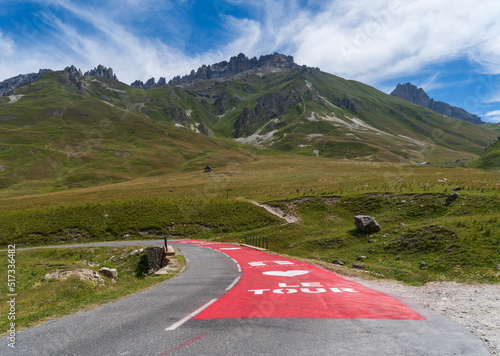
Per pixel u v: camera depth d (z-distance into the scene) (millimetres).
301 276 11906
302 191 55750
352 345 4352
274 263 16531
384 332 4996
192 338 4734
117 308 7141
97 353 4211
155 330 5223
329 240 29094
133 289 9992
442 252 20094
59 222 43969
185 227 42438
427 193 35781
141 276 23172
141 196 66938
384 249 23844
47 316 6641
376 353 4059
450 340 4699
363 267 17609
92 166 148250
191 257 20594
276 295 8164
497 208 27078
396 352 4109
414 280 13742
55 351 4344
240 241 35562
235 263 16859
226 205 49000
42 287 12859
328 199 44250
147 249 26641
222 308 6734
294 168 124812
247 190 66938
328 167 122500
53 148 161125
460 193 32375
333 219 38312
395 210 34531
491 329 5465
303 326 5293
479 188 34031
